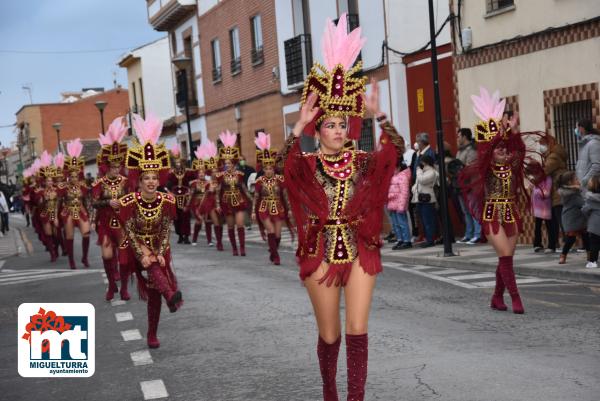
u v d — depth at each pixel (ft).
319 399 19.99
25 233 118.93
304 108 17.11
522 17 53.47
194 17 117.19
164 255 27.02
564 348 23.79
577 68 49.39
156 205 26.81
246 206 60.18
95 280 48.75
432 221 54.60
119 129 39.73
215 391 21.40
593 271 37.40
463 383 20.36
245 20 98.07
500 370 21.43
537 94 52.65
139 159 26.66
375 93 17.67
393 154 17.42
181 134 128.57
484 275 41.29
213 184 65.21
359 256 17.31
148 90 148.66
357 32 17.61
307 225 17.38
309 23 82.99
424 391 19.88
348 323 17.30
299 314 32.12
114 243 39.55
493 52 56.13
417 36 64.59
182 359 25.53
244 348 26.48
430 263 47.37
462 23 58.85
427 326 28.17
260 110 96.27
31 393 22.93
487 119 30.09
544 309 30.53
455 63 59.88
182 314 33.91
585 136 41.63
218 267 51.75
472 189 30.45
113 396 21.76
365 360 17.21
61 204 60.03
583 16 48.70
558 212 45.52
